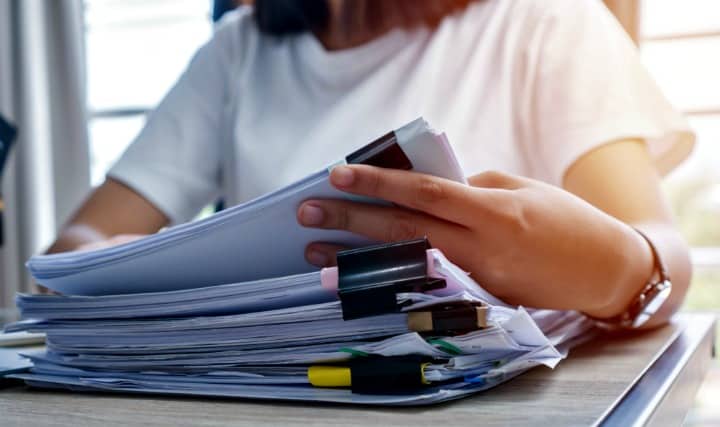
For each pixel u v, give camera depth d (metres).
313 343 0.37
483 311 0.34
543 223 0.41
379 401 0.34
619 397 0.35
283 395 0.36
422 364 0.35
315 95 0.98
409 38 0.96
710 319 0.72
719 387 1.19
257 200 0.38
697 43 2.10
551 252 0.42
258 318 0.37
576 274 0.43
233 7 1.60
